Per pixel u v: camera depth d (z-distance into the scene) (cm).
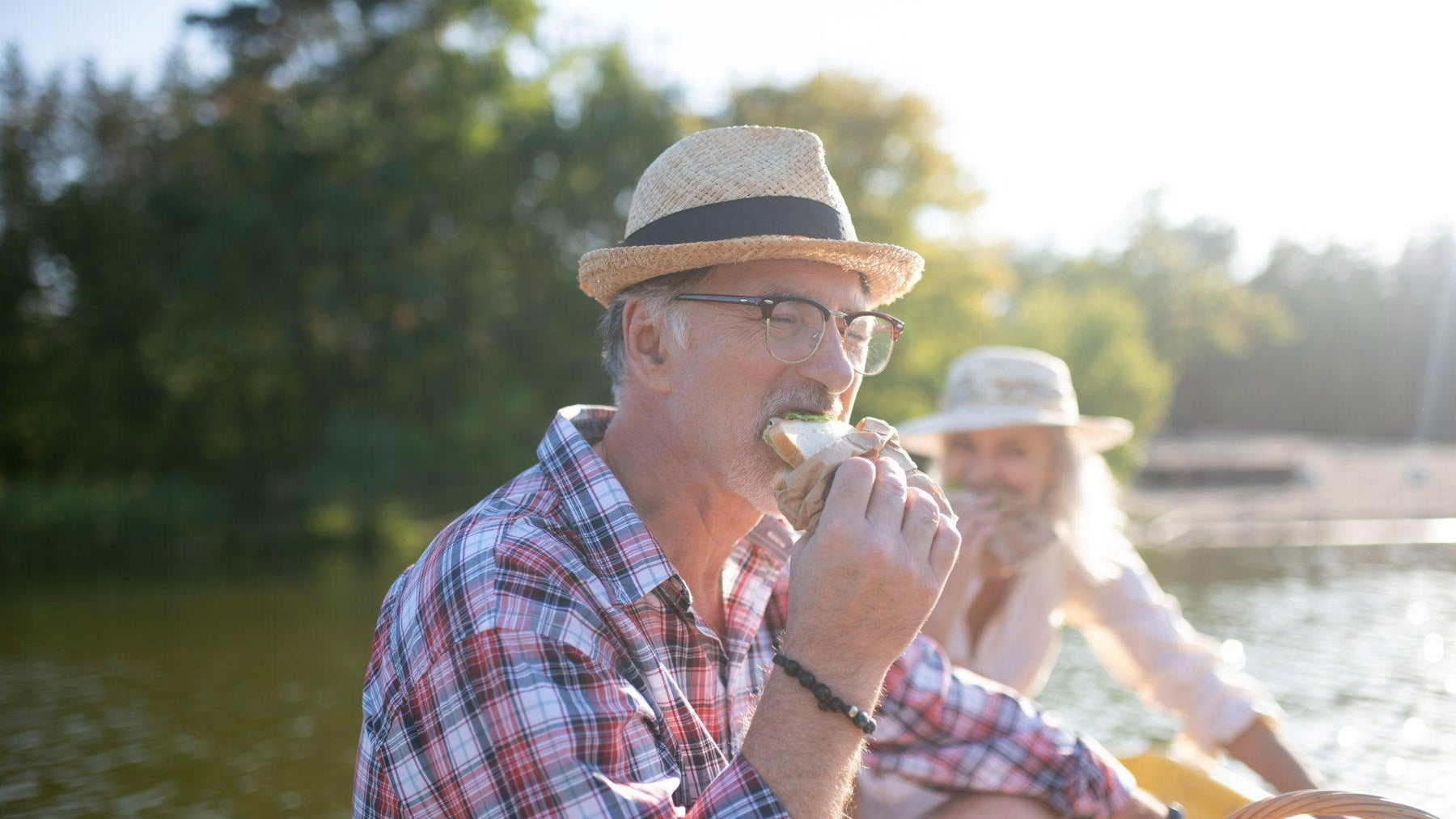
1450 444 6250
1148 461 3906
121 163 2661
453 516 2408
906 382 2477
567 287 2448
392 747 133
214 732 714
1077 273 6138
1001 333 2814
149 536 2138
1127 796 191
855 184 2680
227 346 2278
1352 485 3594
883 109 2686
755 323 148
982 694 190
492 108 2584
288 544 2227
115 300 2491
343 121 2328
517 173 2462
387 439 2298
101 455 2464
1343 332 6862
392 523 2278
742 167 152
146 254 2455
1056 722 196
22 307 2547
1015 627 291
